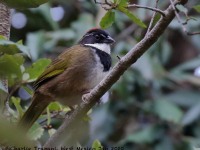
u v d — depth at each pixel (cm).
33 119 732
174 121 1139
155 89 1223
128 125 1202
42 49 1173
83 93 796
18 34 1291
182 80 1252
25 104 1088
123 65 578
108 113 1185
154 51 1260
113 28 1239
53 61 801
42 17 1244
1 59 396
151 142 1142
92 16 1241
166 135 1167
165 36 1312
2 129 255
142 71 1173
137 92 1202
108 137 1172
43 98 764
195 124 1199
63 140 621
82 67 795
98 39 837
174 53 1475
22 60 548
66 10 1348
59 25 1351
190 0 1223
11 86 672
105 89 597
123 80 1159
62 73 793
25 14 1251
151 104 1187
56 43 1232
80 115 613
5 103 584
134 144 1162
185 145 1151
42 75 791
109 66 827
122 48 1177
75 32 1214
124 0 550
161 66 1246
